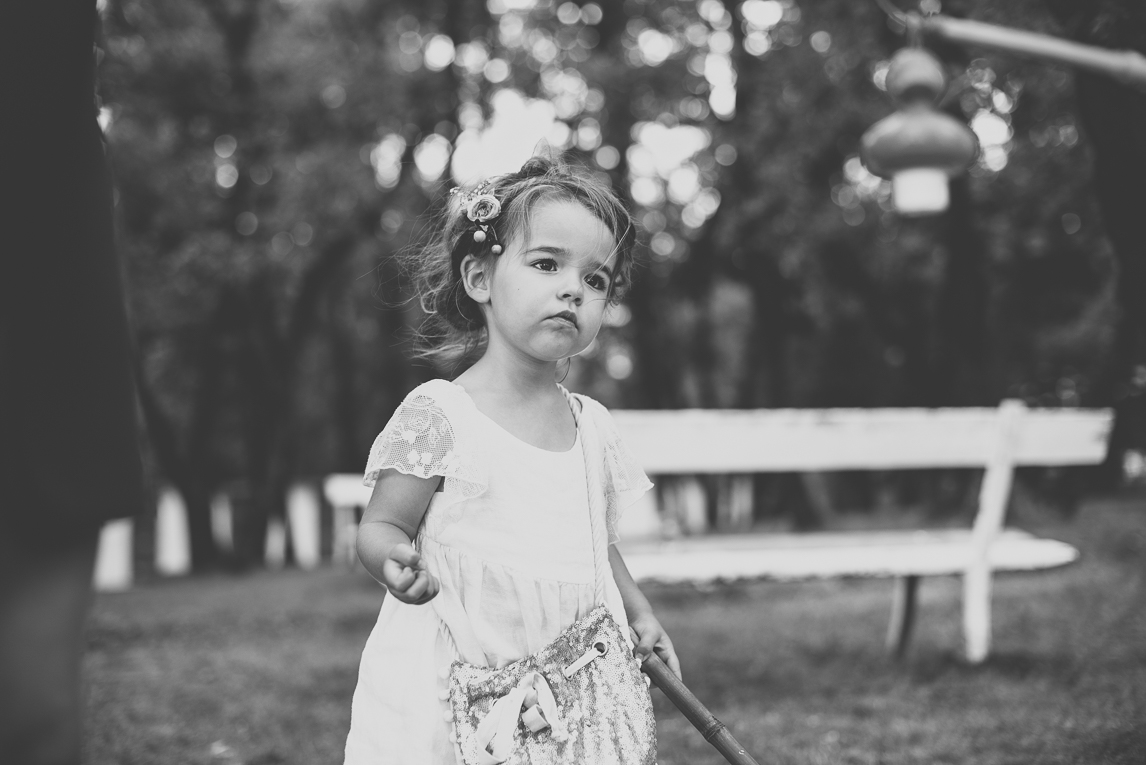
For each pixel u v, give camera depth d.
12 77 1.39
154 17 12.40
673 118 13.44
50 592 1.49
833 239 14.22
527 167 2.16
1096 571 7.61
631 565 4.28
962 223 11.76
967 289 11.87
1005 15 8.58
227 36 13.29
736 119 12.99
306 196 13.45
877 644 5.32
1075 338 16.25
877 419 4.82
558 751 1.92
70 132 1.46
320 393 19.72
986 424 4.86
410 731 1.93
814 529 11.77
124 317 1.55
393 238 14.13
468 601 1.96
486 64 13.73
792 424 4.79
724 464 4.74
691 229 14.34
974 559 4.66
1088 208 12.16
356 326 18.50
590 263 2.05
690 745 3.64
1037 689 4.19
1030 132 11.42
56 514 1.49
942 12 8.85
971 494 12.09
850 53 12.25
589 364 17.27
